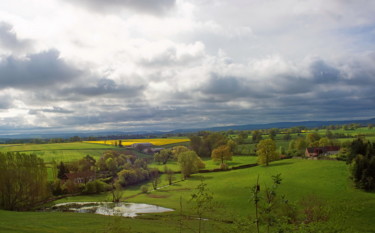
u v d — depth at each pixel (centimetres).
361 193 5759
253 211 5206
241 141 19262
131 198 7962
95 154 16125
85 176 10600
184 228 3959
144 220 4666
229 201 6134
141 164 13450
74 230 3350
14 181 6456
